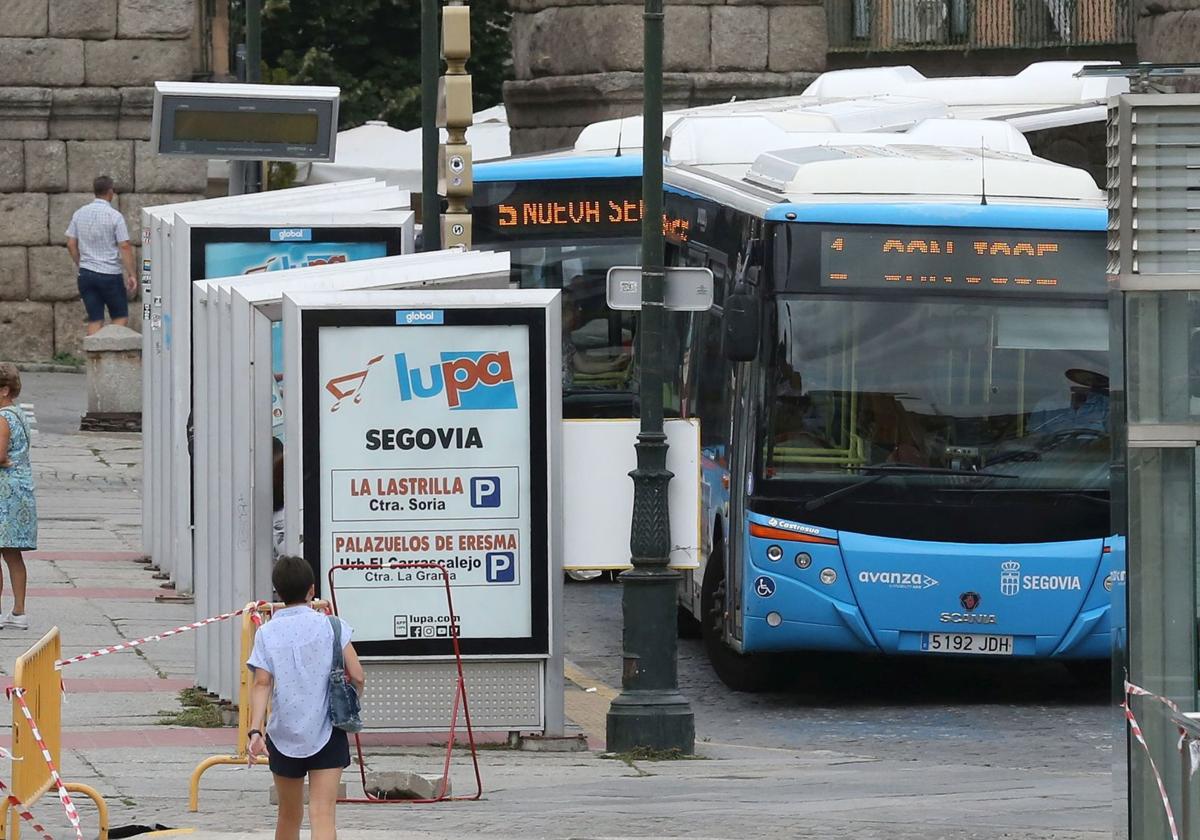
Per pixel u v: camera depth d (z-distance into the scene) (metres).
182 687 46.72
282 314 41.56
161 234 61.06
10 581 54.81
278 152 62.47
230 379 43.56
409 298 41.09
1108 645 48.50
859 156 52.09
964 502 48.12
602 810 34.75
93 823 33.03
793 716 48.78
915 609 48.00
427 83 61.88
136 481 78.25
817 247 48.72
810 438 48.38
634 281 43.09
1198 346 26.52
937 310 48.72
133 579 60.25
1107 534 48.38
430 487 41.28
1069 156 71.19
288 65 160.88
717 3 106.81
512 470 41.53
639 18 105.56
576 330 66.06
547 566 41.66
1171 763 26.62
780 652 50.50
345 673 28.98
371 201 60.84
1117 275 26.59
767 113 64.50
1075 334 48.78
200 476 47.06
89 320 97.81
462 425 41.34
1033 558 48.06
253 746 28.64
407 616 41.31
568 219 66.38
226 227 56.62
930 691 52.34
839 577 47.97
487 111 124.50
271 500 42.38
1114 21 107.38
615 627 60.25
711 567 52.72
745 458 49.06
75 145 110.75
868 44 108.75
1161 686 26.75
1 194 110.44
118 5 110.56
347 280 42.94
